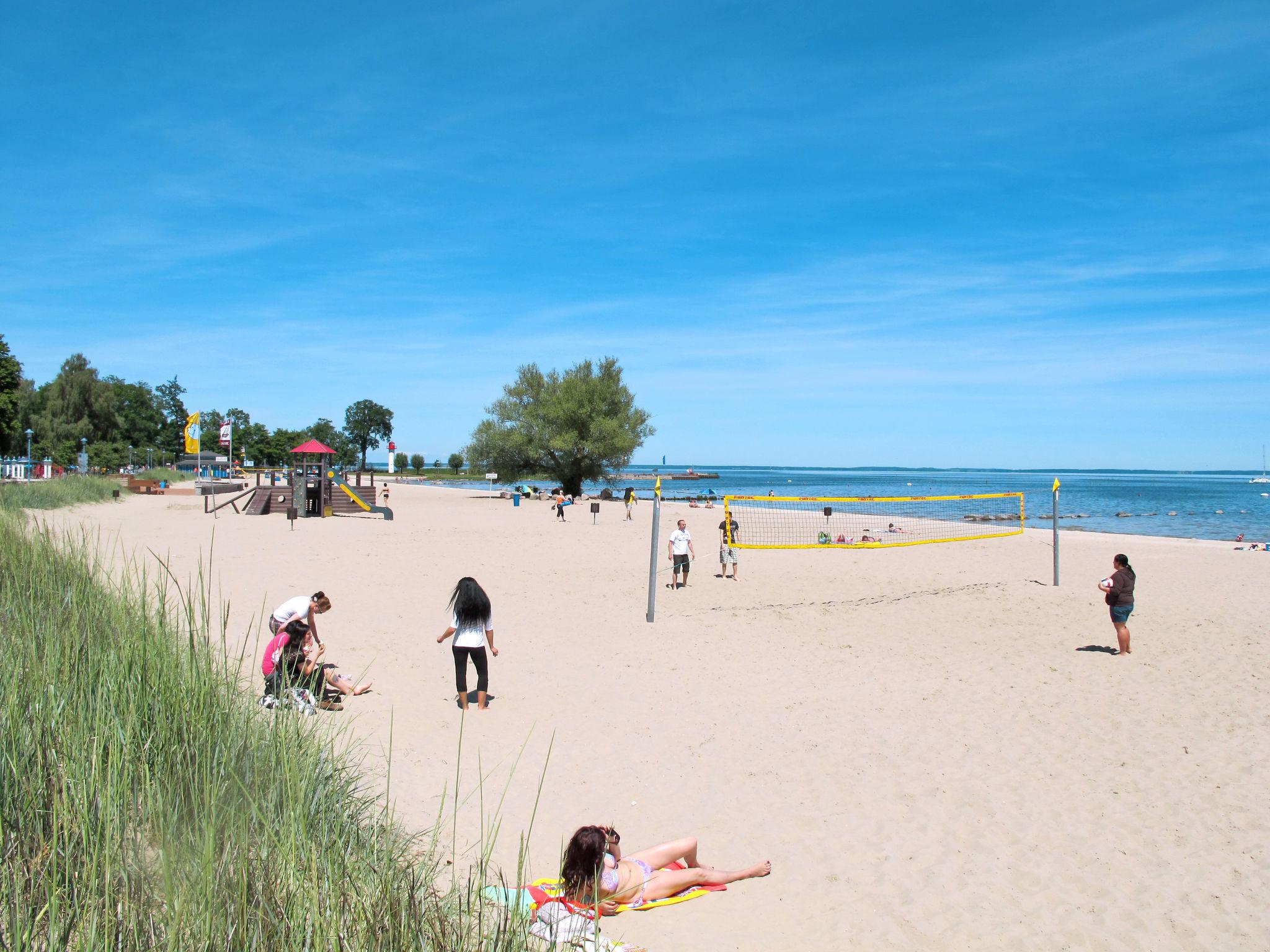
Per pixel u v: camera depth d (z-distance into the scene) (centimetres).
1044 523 4009
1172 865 477
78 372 7762
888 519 3753
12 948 245
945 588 1543
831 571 1777
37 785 336
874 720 741
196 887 276
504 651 968
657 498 1180
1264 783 595
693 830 520
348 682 749
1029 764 634
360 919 295
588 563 1833
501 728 693
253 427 12225
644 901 430
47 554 719
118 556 1480
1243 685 858
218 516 2820
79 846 302
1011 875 465
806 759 641
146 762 357
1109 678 888
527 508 4159
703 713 752
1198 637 1109
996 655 994
